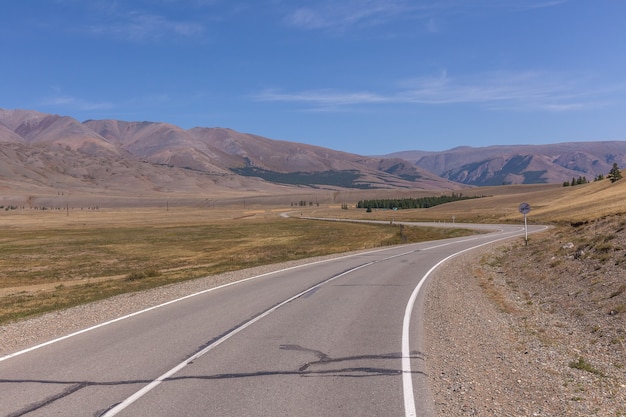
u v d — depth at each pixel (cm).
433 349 914
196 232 9269
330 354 879
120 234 8975
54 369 798
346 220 11881
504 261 2633
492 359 856
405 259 2884
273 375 761
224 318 1220
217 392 686
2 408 631
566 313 1313
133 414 610
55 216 19662
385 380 733
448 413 611
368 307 1362
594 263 1733
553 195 13375
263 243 6400
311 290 1697
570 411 633
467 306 1385
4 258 5203
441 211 14400
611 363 884
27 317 1357
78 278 3572
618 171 10988
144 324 1155
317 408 625
